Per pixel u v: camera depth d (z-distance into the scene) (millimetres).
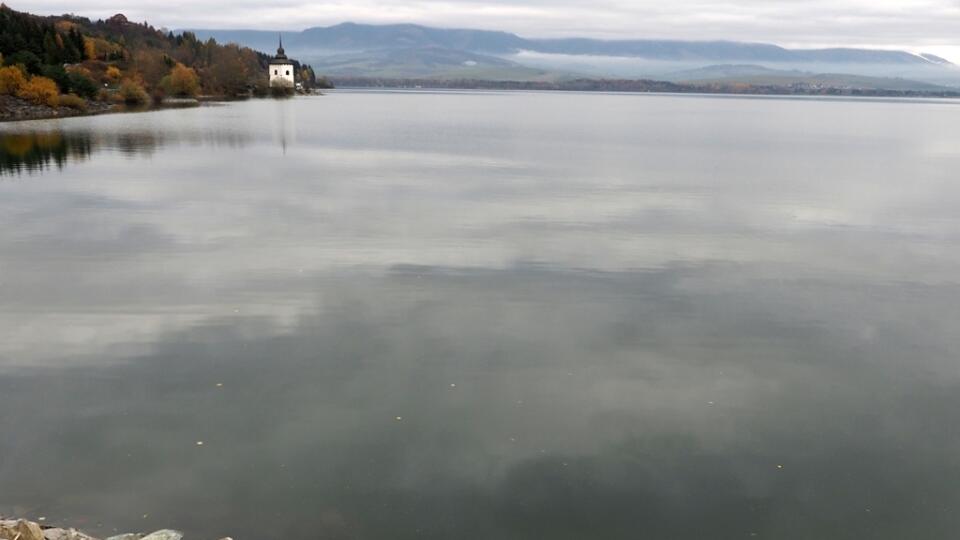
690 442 12406
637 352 16469
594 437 12523
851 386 14859
